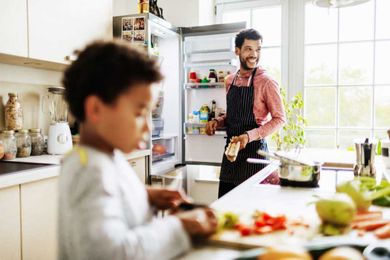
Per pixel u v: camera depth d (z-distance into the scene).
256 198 1.10
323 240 0.65
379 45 2.74
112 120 0.61
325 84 2.91
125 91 0.60
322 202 0.79
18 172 1.59
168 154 2.94
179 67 2.90
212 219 0.75
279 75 3.05
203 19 3.12
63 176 0.63
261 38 2.19
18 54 1.86
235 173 2.14
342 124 2.89
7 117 2.10
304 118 2.81
